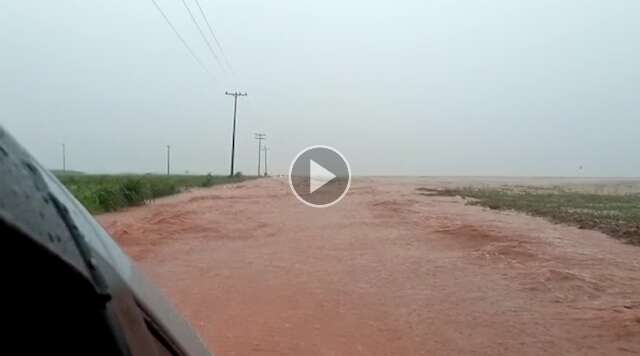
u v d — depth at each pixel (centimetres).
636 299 888
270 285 1003
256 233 1742
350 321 773
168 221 1927
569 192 5406
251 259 1284
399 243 1545
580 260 1246
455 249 1433
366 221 2117
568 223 2025
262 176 12062
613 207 2981
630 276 1067
